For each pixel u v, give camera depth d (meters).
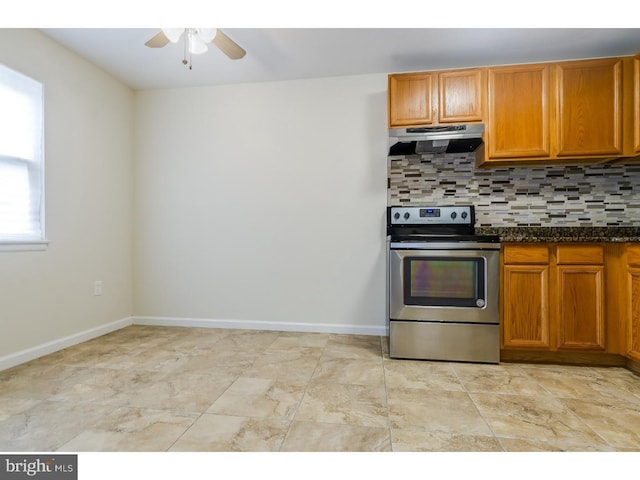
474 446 1.26
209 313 3.04
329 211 2.87
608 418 1.46
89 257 2.64
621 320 2.03
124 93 3.02
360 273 2.83
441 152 2.72
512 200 2.68
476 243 2.12
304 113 2.90
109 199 2.84
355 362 2.12
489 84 2.35
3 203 2.04
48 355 2.23
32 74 2.18
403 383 1.81
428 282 2.18
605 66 2.23
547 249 2.11
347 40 2.31
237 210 2.99
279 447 1.25
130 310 3.10
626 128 2.21
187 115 3.06
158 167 3.10
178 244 3.08
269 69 2.72
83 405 1.55
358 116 2.82
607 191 2.56
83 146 2.58
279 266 2.94
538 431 1.36
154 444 1.26
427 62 2.60
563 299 2.09
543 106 2.29
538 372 1.99
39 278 2.22
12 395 1.65
